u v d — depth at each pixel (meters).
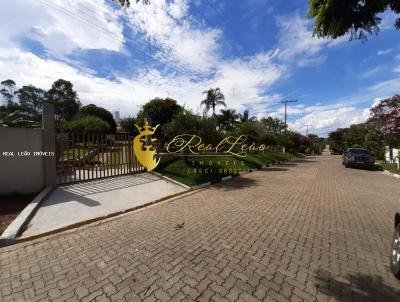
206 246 4.06
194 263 3.47
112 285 2.93
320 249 4.00
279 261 3.56
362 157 19.03
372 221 5.55
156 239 4.36
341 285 3.00
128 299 2.66
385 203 7.41
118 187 8.52
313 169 18.00
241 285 2.94
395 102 20.09
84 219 5.41
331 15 2.75
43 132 7.55
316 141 69.81
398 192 9.27
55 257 3.67
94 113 39.84
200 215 5.89
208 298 2.69
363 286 2.99
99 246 4.06
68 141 8.42
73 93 60.31
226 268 3.34
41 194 6.79
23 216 5.13
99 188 8.16
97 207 6.34
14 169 7.03
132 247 4.02
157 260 3.56
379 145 29.42
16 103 55.16
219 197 7.96
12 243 4.18
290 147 41.25
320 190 9.35
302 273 3.25
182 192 8.70
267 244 4.16
